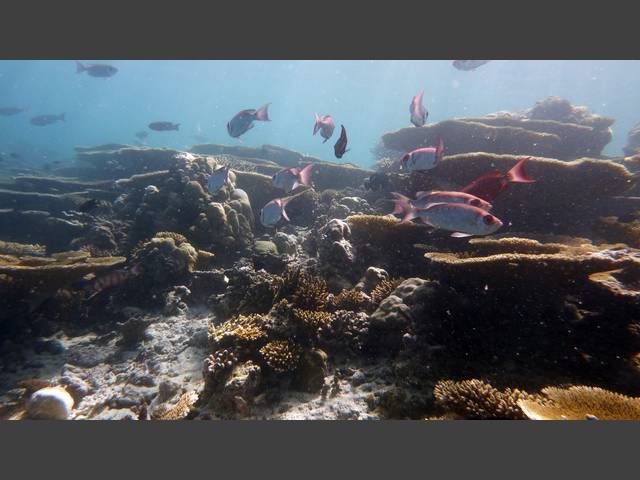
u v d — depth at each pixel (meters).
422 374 0.90
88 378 1.16
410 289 1.08
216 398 0.91
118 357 1.27
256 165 3.13
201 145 4.34
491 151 2.63
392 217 1.47
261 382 0.95
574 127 2.73
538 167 1.57
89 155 3.69
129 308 1.52
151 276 1.57
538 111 3.32
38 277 1.32
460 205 0.92
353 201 2.14
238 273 1.29
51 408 0.92
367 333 1.04
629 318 0.93
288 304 1.08
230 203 1.99
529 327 0.98
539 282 0.97
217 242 1.83
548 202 1.63
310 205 2.45
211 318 1.39
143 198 1.97
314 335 1.04
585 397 0.71
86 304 1.53
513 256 0.92
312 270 1.40
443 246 1.43
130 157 3.31
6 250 1.94
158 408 0.97
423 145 2.91
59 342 1.33
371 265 1.42
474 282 1.02
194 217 1.89
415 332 0.97
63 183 2.94
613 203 1.89
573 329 0.95
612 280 1.00
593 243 1.58
